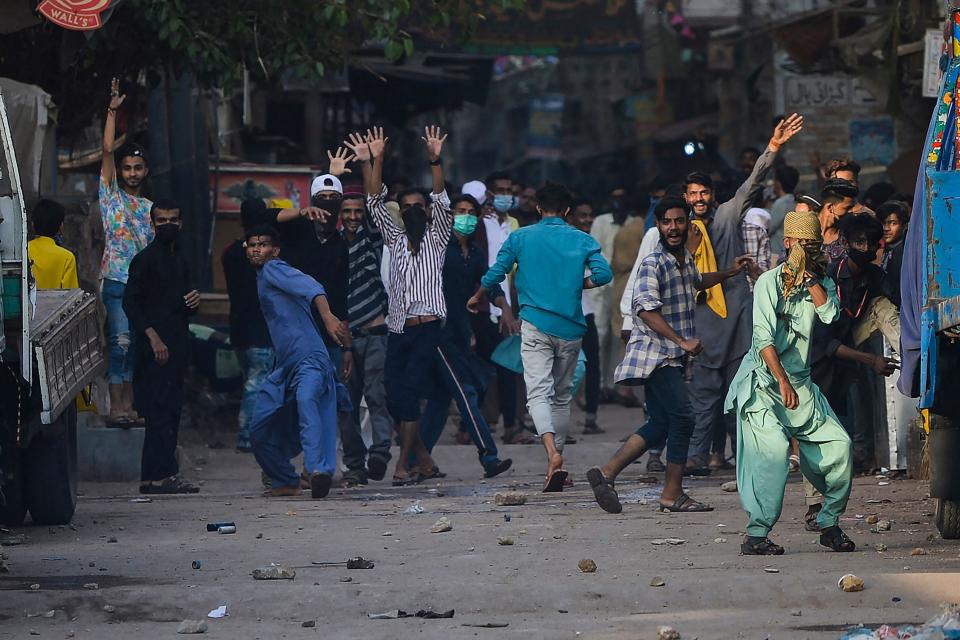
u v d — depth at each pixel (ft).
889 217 115.85
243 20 133.59
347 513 99.71
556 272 110.52
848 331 106.63
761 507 77.97
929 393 76.02
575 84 512.22
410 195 123.24
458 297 121.29
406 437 118.52
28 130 119.96
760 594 68.08
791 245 79.66
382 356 121.39
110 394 127.95
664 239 97.45
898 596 67.26
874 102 252.83
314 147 239.50
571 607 67.77
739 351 116.16
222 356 157.89
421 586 69.46
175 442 115.85
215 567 76.84
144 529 92.99
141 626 65.05
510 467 125.90
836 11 204.33
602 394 189.98
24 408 86.94
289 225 119.03
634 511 97.35
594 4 254.47
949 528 83.51
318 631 63.26
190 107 168.25
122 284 126.52
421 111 279.08
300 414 109.09
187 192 168.66
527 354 110.73
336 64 143.43
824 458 79.41
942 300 74.79
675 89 391.86
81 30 123.54
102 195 127.24
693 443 117.91
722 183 138.41
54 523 95.45
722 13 301.84
